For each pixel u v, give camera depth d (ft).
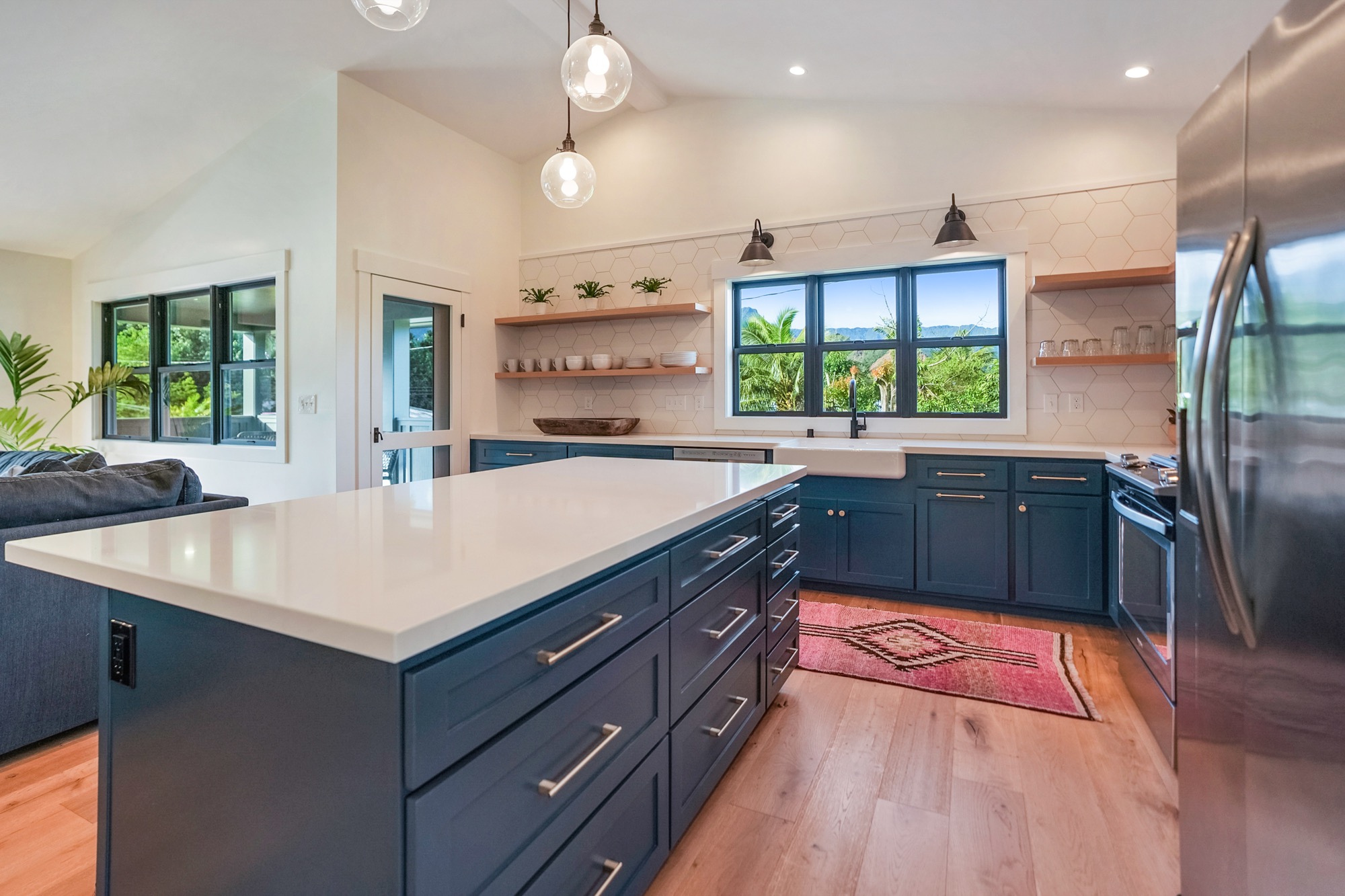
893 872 4.87
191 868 3.29
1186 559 4.38
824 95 12.89
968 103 11.89
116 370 14.58
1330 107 2.67
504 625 3.01
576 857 3.56
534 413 16.40
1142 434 10.93
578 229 15.83
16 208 13.89
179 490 7.63
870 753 6.51
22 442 15.02
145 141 12.55
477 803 2.85
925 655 8.96
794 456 11.47
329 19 10.62
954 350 12.59
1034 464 10.11
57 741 6.74
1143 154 10.84
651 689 4.35
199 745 3.21
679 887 4.71
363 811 2.61
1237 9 7.28
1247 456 3.35
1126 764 6.28
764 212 13.76
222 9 10.02
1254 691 3.37
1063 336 11.35
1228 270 3.42
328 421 12.01
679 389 14.76
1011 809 5.61
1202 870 4.08
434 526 4.22
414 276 13.43
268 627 2.69
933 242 12.17
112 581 3.24
